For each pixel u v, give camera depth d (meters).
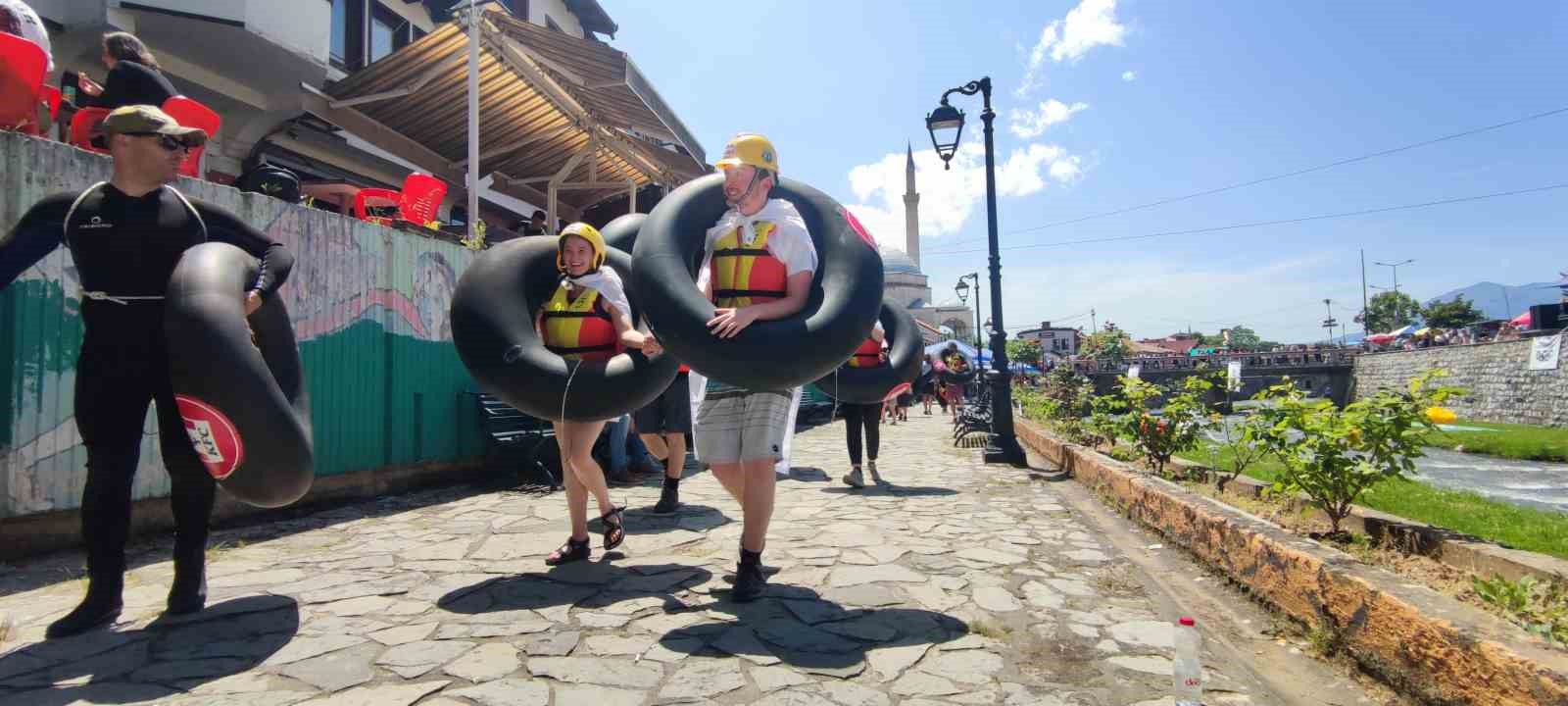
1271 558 3.46
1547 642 2.11
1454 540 3.57
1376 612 2.66
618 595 3.54
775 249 3.32
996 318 9.64
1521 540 4.22
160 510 4.72
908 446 11.98
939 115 10.30
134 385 2.99
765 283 3.36
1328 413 4.18
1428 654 2.37
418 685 2.48
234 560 4.19
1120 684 2.57
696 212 3.44
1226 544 3.97
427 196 7.37
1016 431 13.94
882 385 6.32
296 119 9.53
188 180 4.70
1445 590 3.06
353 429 6.05
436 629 3.05
